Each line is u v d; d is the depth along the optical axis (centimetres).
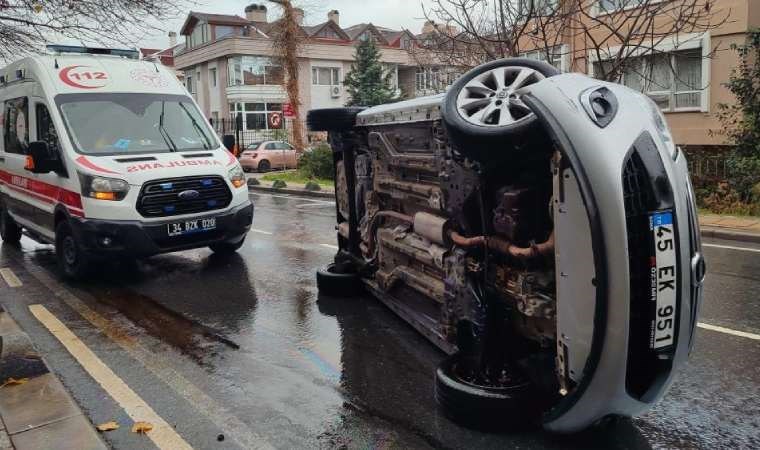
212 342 559
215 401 436
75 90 838
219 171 808
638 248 308
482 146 342
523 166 359
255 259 916
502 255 369
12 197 984
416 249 502
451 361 414
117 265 885
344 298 691
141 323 617
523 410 371
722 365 484
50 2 805
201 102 5153
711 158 1390
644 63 1828
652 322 313
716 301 659
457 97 375
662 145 321
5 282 797
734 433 380
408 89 5222
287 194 2005
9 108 978
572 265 318
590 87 324
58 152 795
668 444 367
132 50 952
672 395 432
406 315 561
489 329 384
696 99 1758
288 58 2766
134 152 802
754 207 1255
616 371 311
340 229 712
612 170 298
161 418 411
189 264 885
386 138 541
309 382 466
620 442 369
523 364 380
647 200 309
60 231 799
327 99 4972
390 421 402
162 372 489
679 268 315
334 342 552
